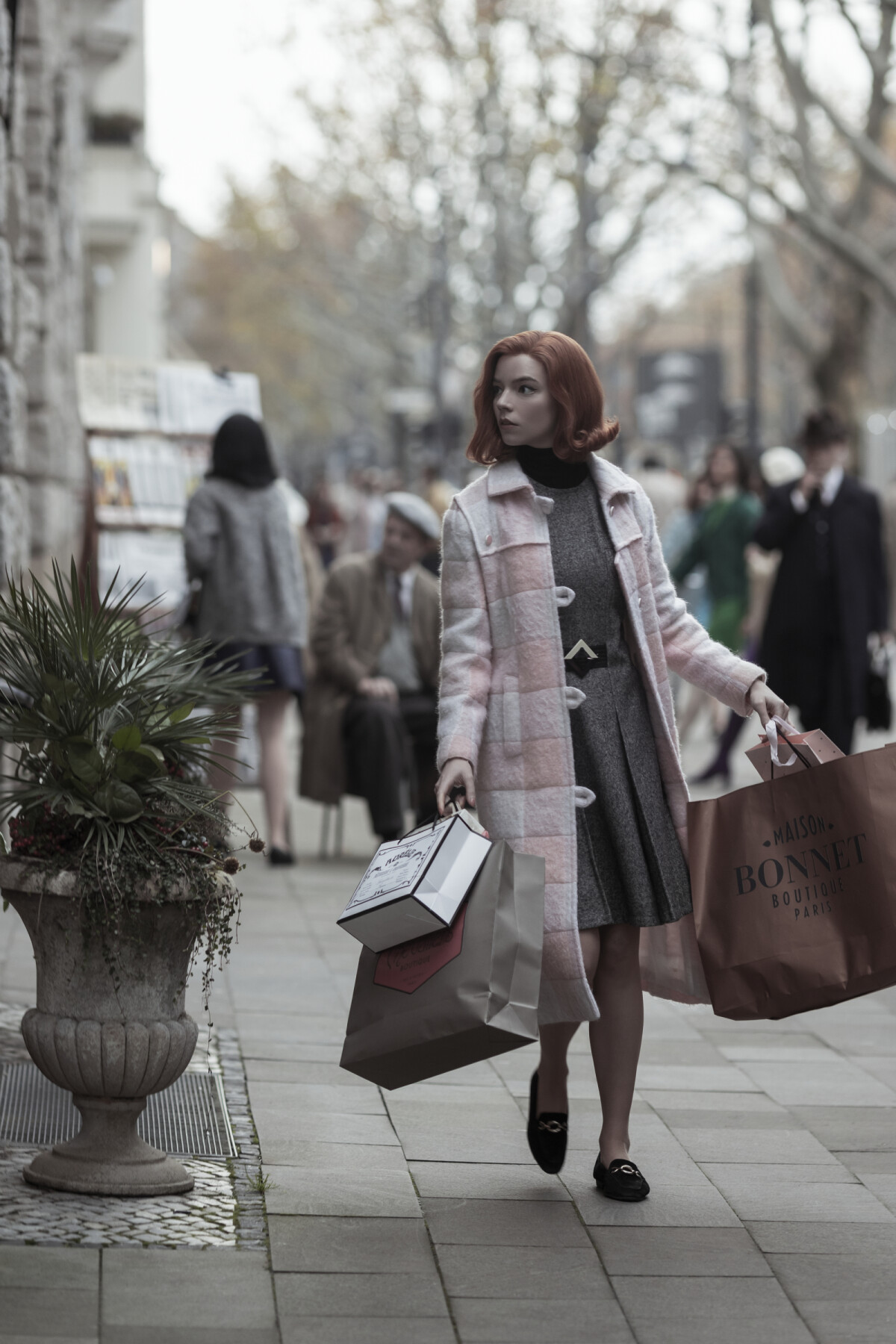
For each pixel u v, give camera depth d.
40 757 5.14
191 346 97.19
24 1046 6.59
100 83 28.81
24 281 11.09
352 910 4.90
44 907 4.93
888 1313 4.51
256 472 11.30
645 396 43.19
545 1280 4.65
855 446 31.86
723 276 73.50
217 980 8.16
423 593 11.97
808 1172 5.66
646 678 5.40
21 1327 4.12
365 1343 4.18
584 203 33.38
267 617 11.26
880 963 5.12
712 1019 7.98
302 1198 5.20
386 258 57.12
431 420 44.03
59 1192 5.06
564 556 5.35
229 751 10.27
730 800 5.32
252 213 55.94
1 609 5.23
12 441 10.09
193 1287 4.45
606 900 5.27
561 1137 5.46
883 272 26.69
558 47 28.94
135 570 12.90
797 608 11.45
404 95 36.97
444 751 5.28
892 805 5.15
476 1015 4.72
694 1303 4.54
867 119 26.03
